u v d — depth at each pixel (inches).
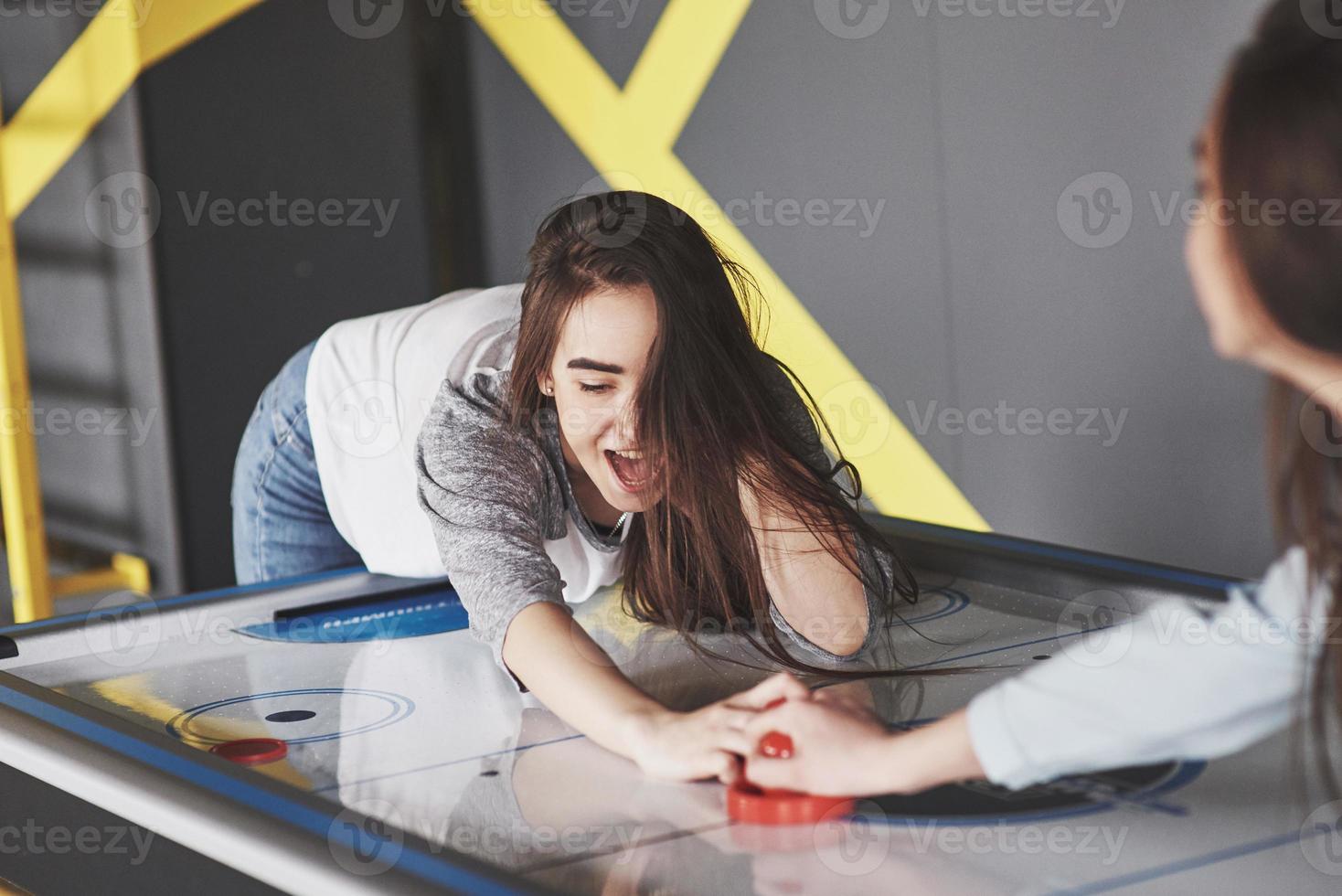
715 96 129.6
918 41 113.0
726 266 52.9
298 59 137.0
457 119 152.4
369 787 35.3
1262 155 25.2
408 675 46.6
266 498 73.9
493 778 35.8
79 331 133.0
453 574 47.0
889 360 120.4
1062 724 30.7
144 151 126.4
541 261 47.3
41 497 139.2
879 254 119.5
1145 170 100.0
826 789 33.1
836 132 120.5
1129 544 106.0
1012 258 109.9
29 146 132.2
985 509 115.5
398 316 68.5
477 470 48.7
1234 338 26.9
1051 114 105.1
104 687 46.3
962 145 111.6
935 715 39.9
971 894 27.6
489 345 59.2
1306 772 33.6
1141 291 101.6
